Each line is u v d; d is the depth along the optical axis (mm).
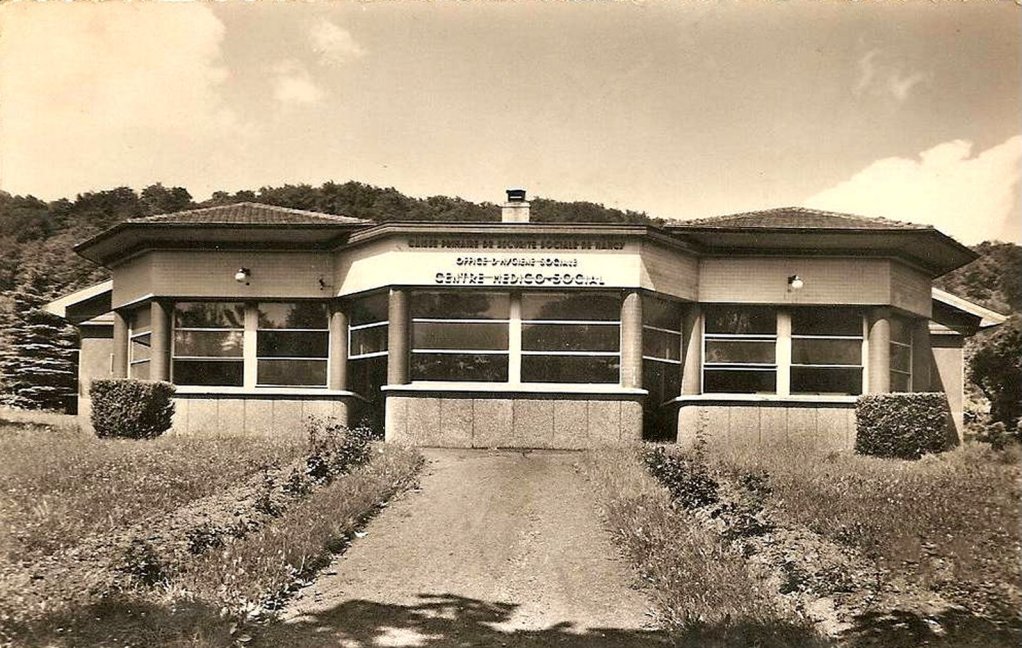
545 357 20594
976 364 29531
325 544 10648
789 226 20938
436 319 20766
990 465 17109
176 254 22656
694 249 21719
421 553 10695
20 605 8422
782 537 10883
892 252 21906
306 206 23922
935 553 10242
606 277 20438
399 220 20531
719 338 22250
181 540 10469
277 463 15430
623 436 20078
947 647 7938
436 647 7859
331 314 22531
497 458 18000
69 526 11094
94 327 26859
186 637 7801
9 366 35375
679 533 10742
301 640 7984
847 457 18328
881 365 21906
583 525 11992
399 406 20219
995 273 25531
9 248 36031
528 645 7961
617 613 8805
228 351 22703
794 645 7836
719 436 21469
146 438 19609
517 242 20547
